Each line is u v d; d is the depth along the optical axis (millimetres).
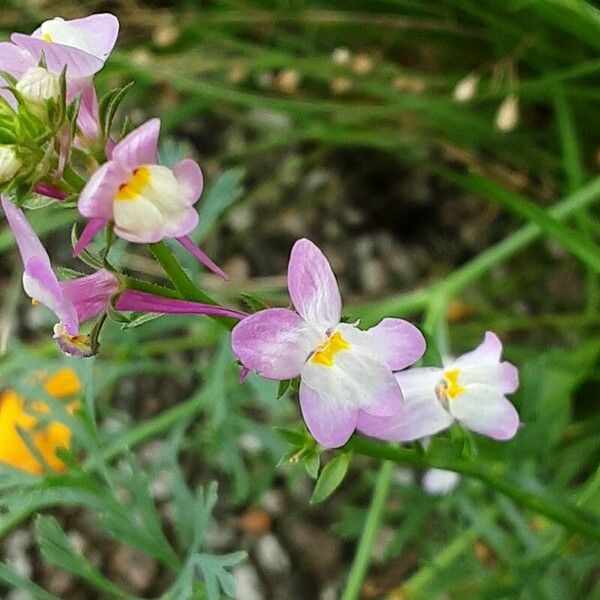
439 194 172
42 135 57
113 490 96
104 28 64
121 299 62
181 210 56
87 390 96
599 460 134
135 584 151
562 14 116
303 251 61
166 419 117
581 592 123
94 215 55
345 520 118
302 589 149
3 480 93
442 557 116
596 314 139
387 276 167
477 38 150
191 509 103
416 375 73
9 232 139
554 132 149
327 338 62
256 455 151
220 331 125
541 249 161
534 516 123
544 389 125
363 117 155
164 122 160
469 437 77
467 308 151
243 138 179
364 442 71
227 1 148
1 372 124
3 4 154
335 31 154
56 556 93
